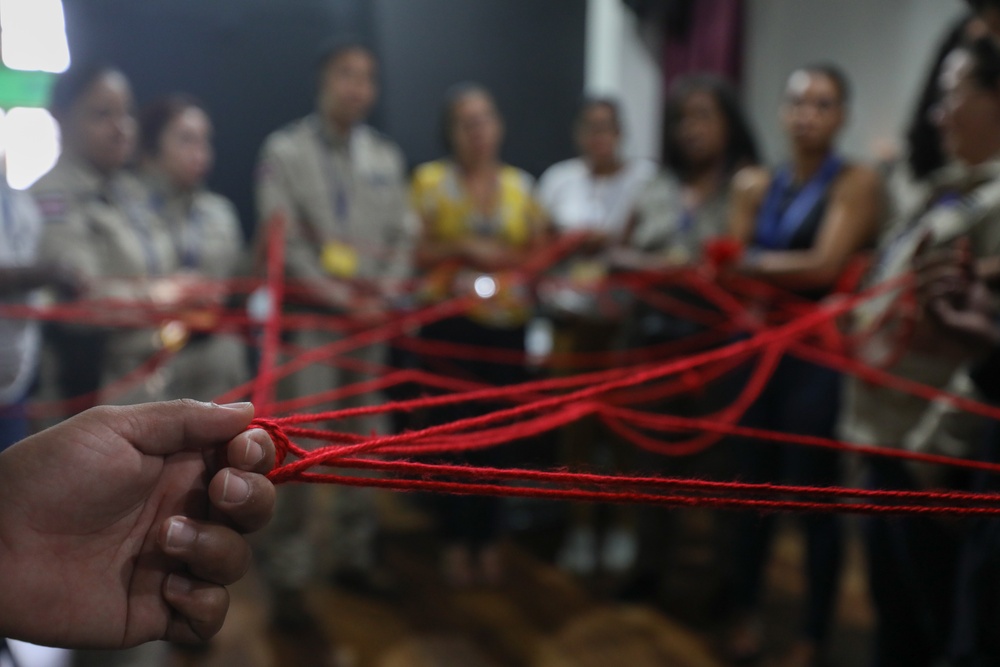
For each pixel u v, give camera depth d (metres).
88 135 1.57
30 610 0.49
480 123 2.11
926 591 1.12
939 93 1.41
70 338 1.53
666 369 0.84
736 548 1.80
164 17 2.95
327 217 1.88
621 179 2.32
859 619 1.94
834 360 1.18
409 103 3.24
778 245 1.64
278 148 1.89
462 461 0.82
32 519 0.49
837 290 1.54
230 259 1.91
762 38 2.92
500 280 1.94
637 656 1.83
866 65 2.56
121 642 0.51
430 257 2.06
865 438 1.26
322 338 1.85
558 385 0.87
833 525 1.61
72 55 2.84
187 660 1.79
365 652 1.84
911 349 1.06
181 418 0.50
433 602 2.08
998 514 0.57
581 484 0.56
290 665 1.78
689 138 1.92
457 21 3.24
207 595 0.51
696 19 3.04
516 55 3.33
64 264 1.28
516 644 1.88
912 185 1.51
